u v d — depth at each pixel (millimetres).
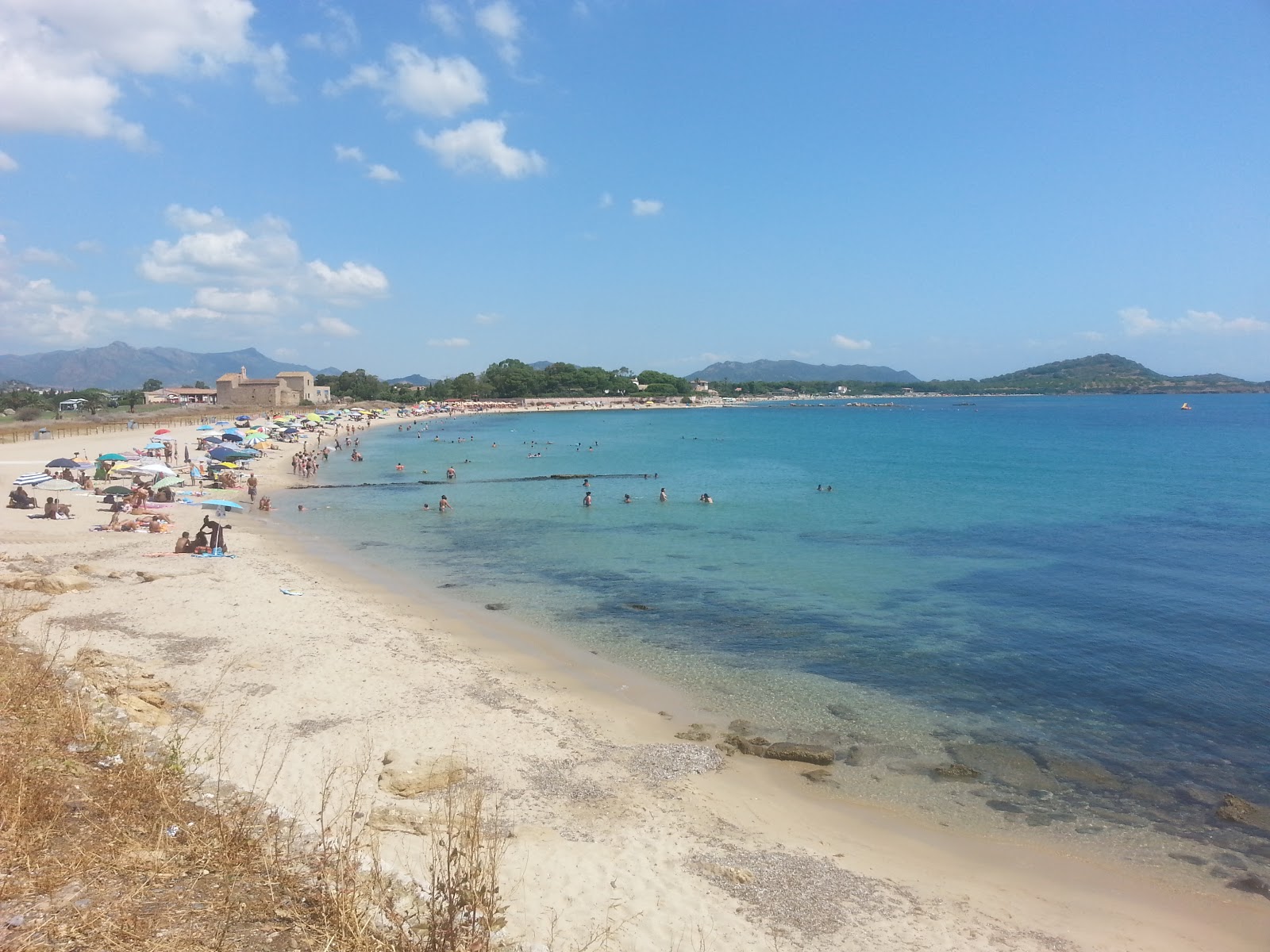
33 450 65500
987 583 31094
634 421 178625
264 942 6719
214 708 16234
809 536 41500
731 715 18109
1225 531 43281
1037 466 80500
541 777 14336
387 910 7590
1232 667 21453
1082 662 21906
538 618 25688
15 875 7148
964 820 13750
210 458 61156
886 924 10570
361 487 59688
